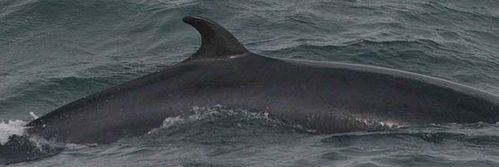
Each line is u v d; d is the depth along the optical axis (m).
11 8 64.69
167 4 64.31
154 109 34.09
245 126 33.44
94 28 61.41
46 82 49.59
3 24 62.28
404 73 35.47
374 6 65.88
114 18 62.56
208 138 33.00
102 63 53.75
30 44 59.22
